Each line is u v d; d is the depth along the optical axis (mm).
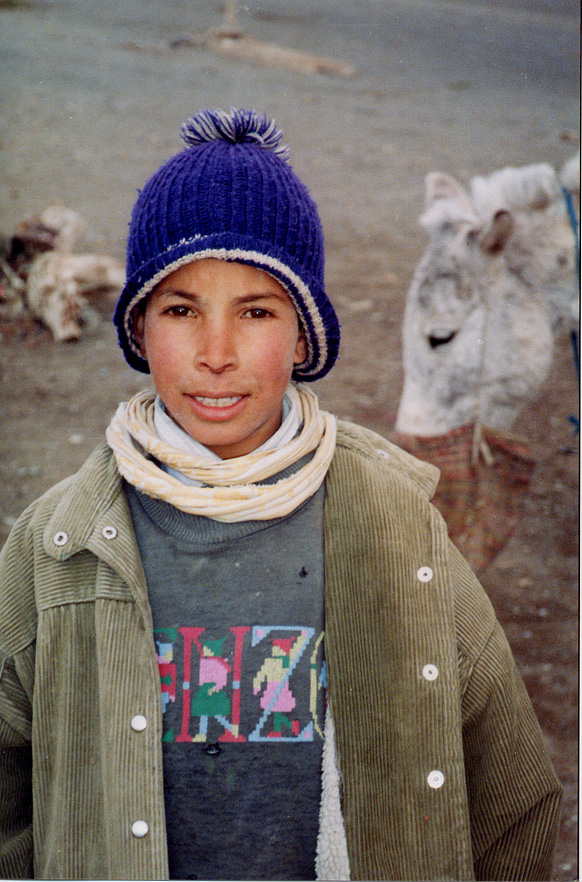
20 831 1138
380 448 1164
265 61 3980
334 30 3977
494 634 1104
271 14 4168
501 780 1113
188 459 1031
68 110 3820
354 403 2998
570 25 3557
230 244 963
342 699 1027
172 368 999
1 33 4008
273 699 1024
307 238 1023
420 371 2670
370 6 4023
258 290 988
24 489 2812
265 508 1027
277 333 1010
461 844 1018
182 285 985
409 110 3596
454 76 3670
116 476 1081
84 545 1025
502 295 2586
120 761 982
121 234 3514
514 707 1106
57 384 3188
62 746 1025
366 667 1032
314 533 1068
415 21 3869
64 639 1031
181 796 1016
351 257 3400
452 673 1042
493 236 2561
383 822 1016
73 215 3461
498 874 1129
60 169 3576
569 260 2535
